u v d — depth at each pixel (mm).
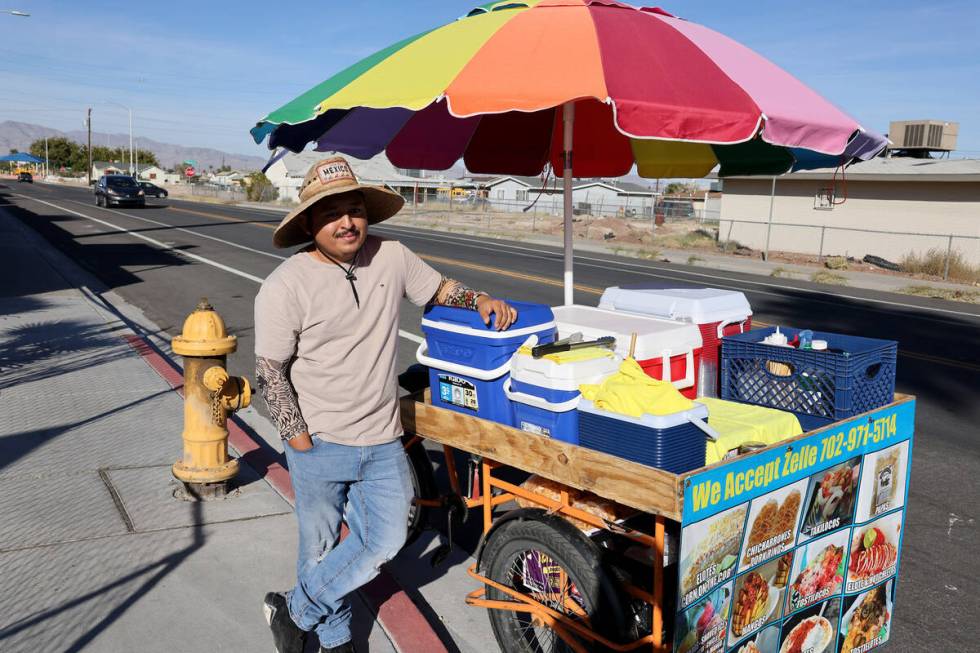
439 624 3770
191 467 4719
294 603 3107
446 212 52844
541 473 3107
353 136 5145
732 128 3119
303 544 3143
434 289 3332
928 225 26031
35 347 8594
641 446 2756
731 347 3779
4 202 41562
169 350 9297
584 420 2980
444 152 5688
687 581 2623
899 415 3385
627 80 3094
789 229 29656
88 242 22047
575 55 3240
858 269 24922
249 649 3229
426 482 4234
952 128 33000
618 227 38781
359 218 2836
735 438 3070
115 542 4109
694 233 35469
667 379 3547
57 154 153250
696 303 3924
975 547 4883
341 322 2883
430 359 3645
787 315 14297
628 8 3951
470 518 4996
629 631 2904
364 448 2990
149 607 3500
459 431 3529
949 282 22578
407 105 3242
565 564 2977
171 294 13531
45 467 5117
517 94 3078
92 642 3217
